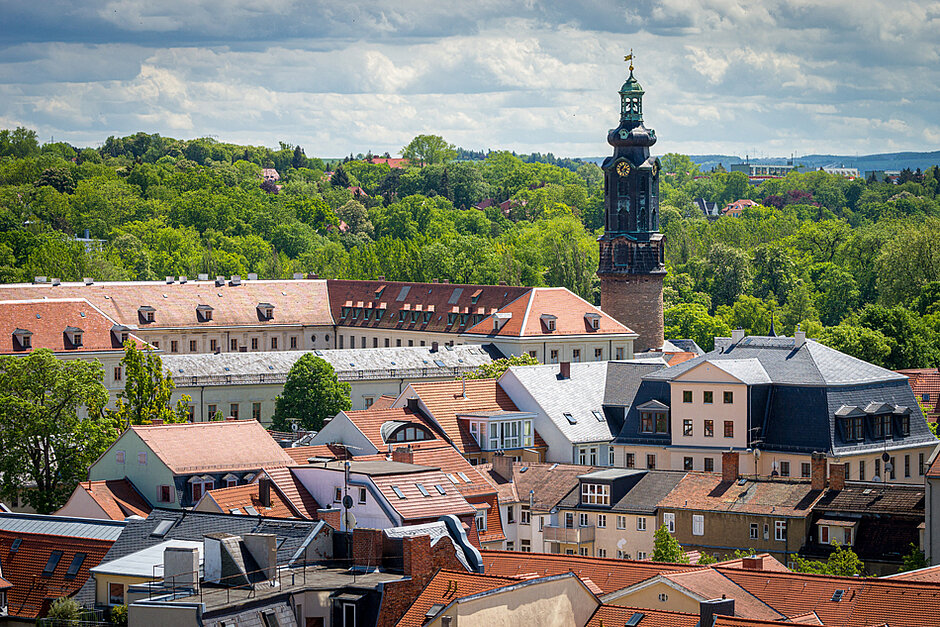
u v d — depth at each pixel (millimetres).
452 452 174250
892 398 197250
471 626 92812
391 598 98938
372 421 193375
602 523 172125
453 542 110688
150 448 167000
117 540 125000
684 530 166625
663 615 99125
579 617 99312
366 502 133625
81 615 112438
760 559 121500
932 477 151375
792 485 165375
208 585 100812
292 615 97750
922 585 107750
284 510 144500
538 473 180625
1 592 126375
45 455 179750
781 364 198750
